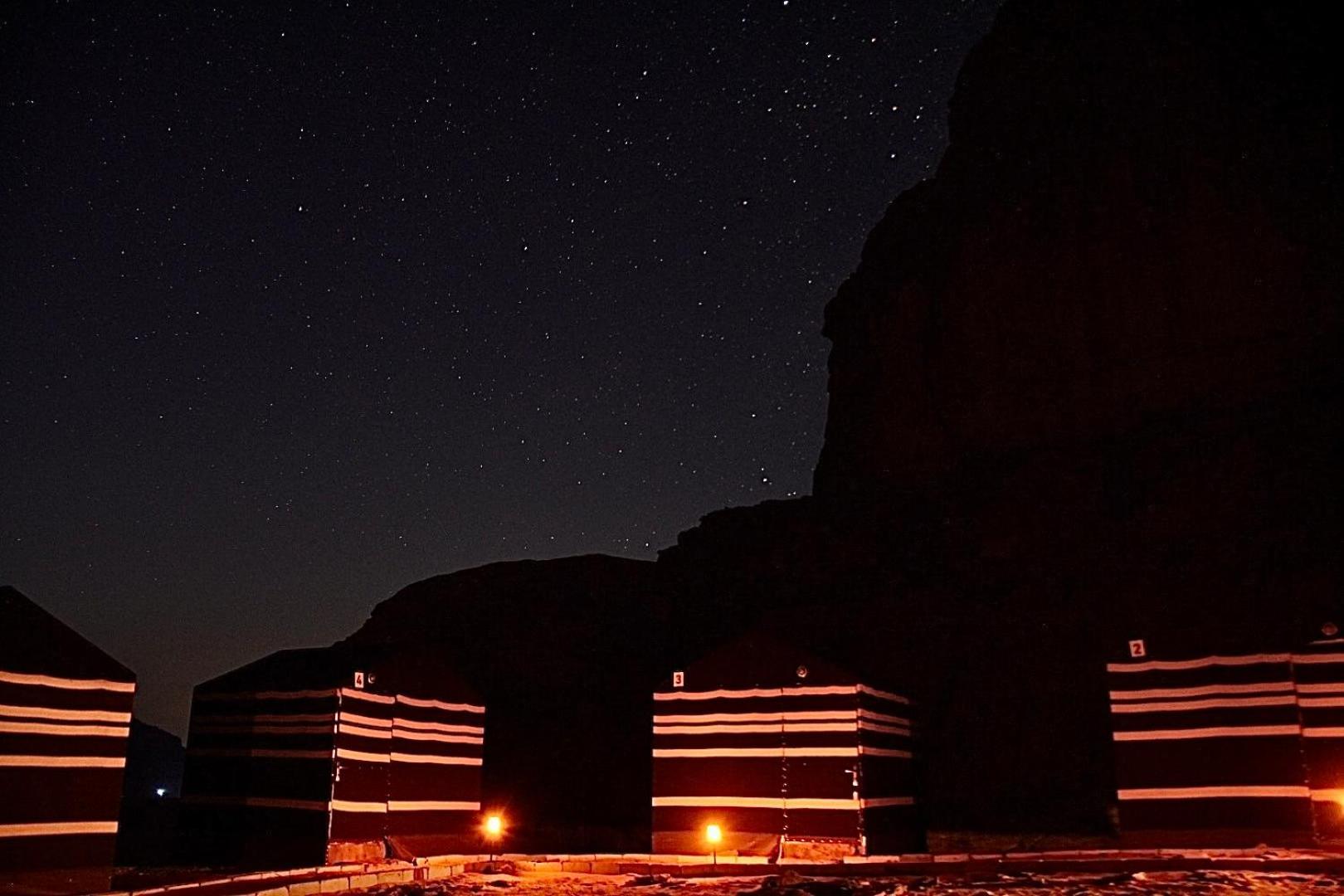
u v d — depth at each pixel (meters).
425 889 14.52
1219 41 26.38
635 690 26.42
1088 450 25.38
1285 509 22.48
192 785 18.09
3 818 12.18
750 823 17.62
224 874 15.84
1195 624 22.00
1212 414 24.38
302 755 17.22
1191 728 16.67
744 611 27.20
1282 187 24.41
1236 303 24.38
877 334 29.66
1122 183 26.38
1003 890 13.07
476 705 19.97
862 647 24.66
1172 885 13.09
